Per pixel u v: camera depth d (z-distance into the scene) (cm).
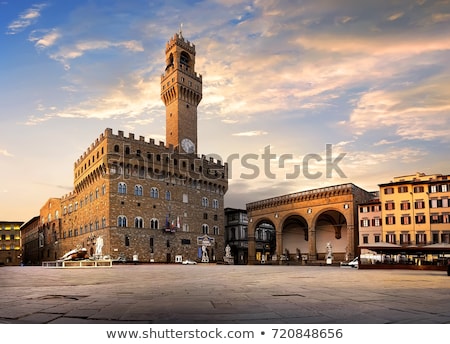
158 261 11331
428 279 3106
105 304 1435
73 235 12850
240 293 1862
